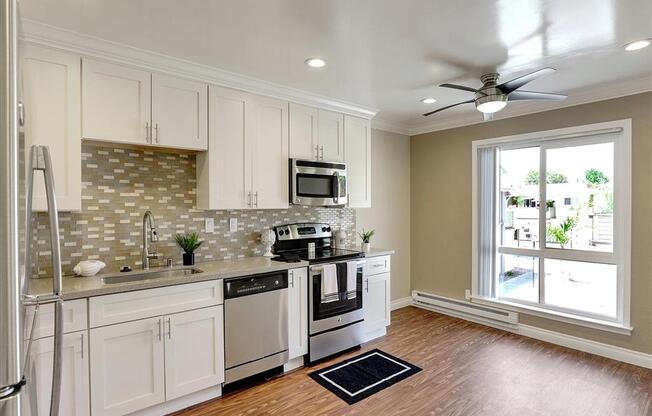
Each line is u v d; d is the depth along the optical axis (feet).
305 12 6.66
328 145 12.14
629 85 10.46
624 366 10.39
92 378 6.92
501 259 13.98
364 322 11.99
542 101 12.14
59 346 3.56
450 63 9.09
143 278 8.72
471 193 14.58
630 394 8.85
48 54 7.23
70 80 7.48
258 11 6.60
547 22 7.06
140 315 7.48
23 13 6.56
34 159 3.51
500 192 14.05
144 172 9.36
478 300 14.23
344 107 12.43
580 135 11.66
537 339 12.46
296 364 10.33
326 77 10.05
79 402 6.78
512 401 8.57
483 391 9.03
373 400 8.64
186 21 6.93
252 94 10.29
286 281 9.89
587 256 11.62
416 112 13.98
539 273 12.82
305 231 12.50
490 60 8.88
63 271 8.23
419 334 13.00
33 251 4.12
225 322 8.73
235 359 8.88
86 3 6.25
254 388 9.20
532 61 8.96
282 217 12.18
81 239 8.45
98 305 6.99
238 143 10.00
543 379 9.63
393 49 8.26
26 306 2.81
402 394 8.90
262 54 8.48
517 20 6.98
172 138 8.80
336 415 8.04
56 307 3.54
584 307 11.76
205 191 9.63
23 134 2.67
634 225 10.57
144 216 9.07
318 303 10.58
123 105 8.11
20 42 2.59
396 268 16.24
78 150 7.57
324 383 9.45
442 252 15.61
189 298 8.18
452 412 8.14
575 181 11.99
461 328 13.61
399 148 16.39
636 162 10.52
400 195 16.44
